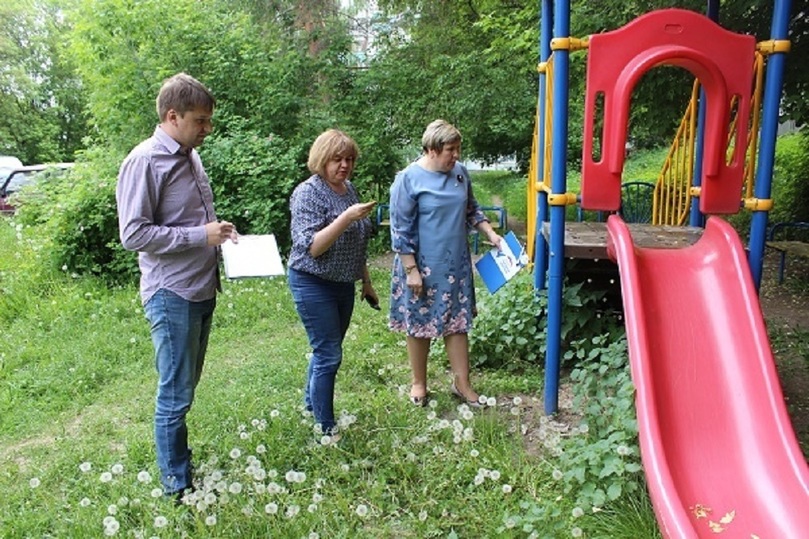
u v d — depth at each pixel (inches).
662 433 106.0
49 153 1190.9
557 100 138.4
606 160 132.3
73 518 112.7
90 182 310.7
